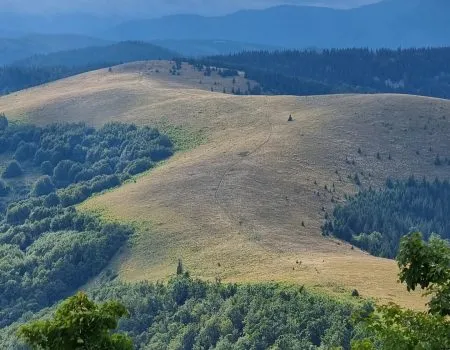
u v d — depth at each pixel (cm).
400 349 2597
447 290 2656
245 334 12025
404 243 2755
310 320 11569
